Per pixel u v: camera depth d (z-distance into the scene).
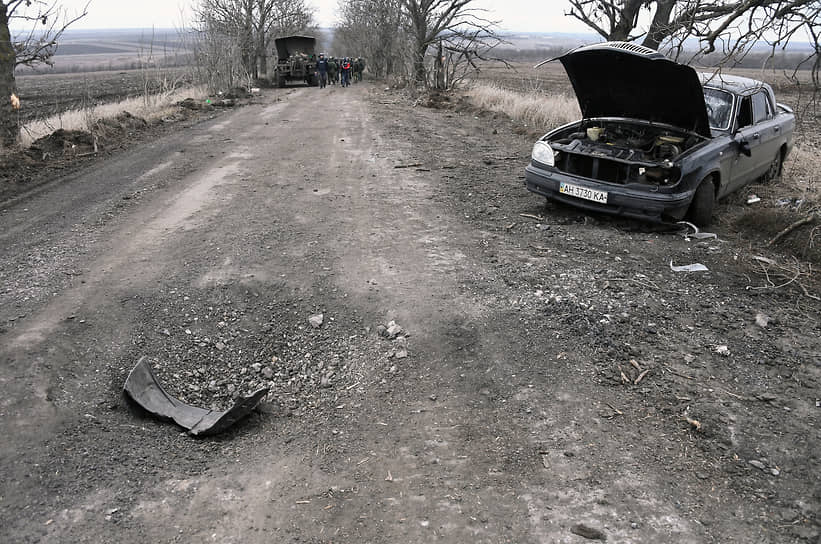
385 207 7.73
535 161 7.24
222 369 4.23
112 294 5.06
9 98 10.98
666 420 3.46
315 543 2.60
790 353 4.17
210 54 26.94
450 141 13.40
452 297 4.96
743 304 4.89
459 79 24.27
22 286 5.21
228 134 14.32
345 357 4.30
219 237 6.51
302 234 6.62
